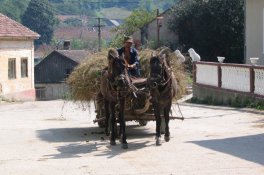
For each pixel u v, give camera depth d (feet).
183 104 80.33
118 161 34.96
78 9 459.73
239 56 138.62
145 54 46.14
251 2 88.28
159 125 40.86
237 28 137.39
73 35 354.54
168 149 38.70
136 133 48.47
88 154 38.01
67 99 54.39
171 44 151.53
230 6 137.49
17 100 119.34
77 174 31.32
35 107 91.86
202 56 143.54
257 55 87.30
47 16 334.03
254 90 67.92
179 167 32.42
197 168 31.99
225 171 31.04
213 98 78.89
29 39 133.80
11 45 124.47
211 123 54.65
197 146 39.60
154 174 30.78
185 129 50.03
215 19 138.21
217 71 77.71
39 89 213.87
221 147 38.88
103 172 31.68
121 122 40.40
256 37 87.45
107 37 355.97
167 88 40.40
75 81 49.11
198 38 142.31
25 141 45.16
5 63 121.39
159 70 39.68
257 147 38.63
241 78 71.10
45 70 213.87
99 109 49.14
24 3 350.84
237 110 66.49
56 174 31.50
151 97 40.65
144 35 167.02
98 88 47.52
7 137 47.98
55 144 43.09
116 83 39.65
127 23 206.80
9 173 32.12
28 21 329.52
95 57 48.73
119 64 39.91
